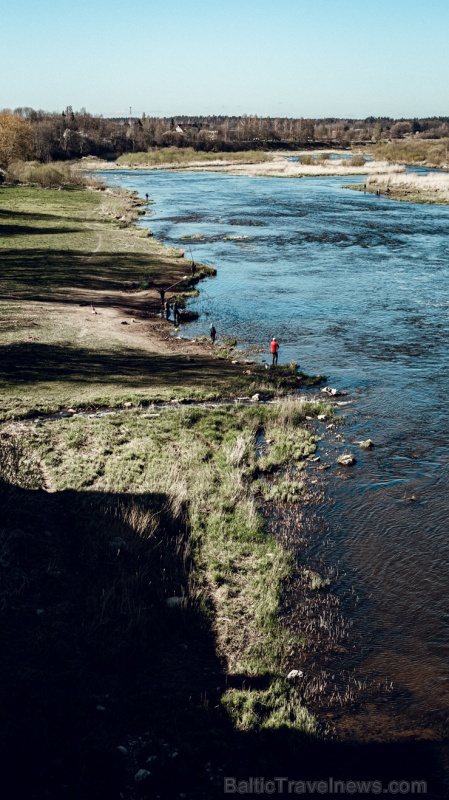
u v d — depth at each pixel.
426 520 18.20
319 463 21.81
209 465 21.14
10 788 9.04
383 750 10.78
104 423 23.45
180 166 171.75
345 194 105.31
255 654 13.01
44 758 9.69
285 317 41.25
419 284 49.03
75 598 13.80
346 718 11.50
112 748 10.16
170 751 10.34
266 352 34.53
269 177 138.88
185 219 81.19
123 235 67.62
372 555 16.67
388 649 13.34
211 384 28.98
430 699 11.95
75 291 45.66
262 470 21.36
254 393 28.19
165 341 36.12
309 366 32.25
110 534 16.17
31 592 13.67
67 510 17.34
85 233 67.44
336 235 69.44
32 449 21.06
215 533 17.30
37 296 43.44
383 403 27.08
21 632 12.42
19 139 130.38
